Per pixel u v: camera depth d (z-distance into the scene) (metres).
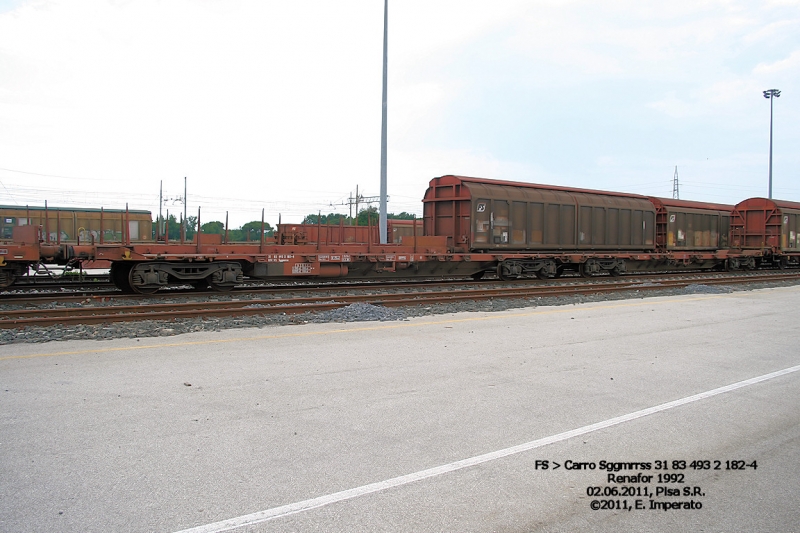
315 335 10.77
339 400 6.65
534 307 15.66
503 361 8.79
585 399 6.81
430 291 19.08
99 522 3.88
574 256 25.89
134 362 8.38
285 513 4.04
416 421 5.96
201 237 18.47
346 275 19.83
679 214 31.94
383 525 3.91
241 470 4.71
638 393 7.11
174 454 5.02
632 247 28.84
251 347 9.59
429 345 9.98
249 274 18.19
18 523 3.85
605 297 18.22
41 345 9.53
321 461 4.92
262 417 6.02
